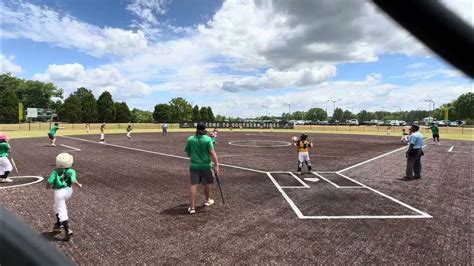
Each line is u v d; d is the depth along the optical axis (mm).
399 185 10609
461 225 6508
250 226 6363
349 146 26984
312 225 6453
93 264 4621
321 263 4719
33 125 61562
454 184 10836
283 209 7602
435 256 4988
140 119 119312
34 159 16766
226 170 13695
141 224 6422
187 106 122000
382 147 25969
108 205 7840
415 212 7426
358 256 4969
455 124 89125
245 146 26625
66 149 22688
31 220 6570
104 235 5797
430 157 19219
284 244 5441
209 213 7230
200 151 7238
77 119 98938
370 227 6363
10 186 9945
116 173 12727
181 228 6207
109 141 31516
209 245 5371
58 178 5637
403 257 4941
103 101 102938
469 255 5031
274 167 14648
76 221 6570
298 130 62938
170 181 11070
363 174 12797
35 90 126125
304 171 13516
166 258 4852
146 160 17016
